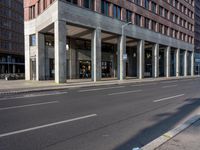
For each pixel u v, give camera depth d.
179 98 12.53
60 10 23.73
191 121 6.54
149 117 7.68
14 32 86.94
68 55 34.03
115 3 31.80
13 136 5.51
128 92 15.85
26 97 13.12
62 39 23.95
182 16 54.97
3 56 81.50
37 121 7.02
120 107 9.62
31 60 33.22
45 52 31.56
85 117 7.61
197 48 69.50
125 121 7.09
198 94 14.51
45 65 31.53
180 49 55.12
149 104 10.45
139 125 6.61
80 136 5.53
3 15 81.06
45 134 5.68
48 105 10.12
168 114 8.16
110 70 41.91
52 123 6.78
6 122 6.89
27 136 5.51
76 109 9.11
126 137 5.48
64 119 7.30
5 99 12.27
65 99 12.16
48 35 31.95
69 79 32.50
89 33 31.56
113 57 42.47
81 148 4.72
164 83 26.61
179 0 53.03
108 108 9.37
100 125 6.58
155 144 4.65
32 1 32.16
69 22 24.84
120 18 33.25
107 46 41.38
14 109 9.12
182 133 5.40
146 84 24.72
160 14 44.53
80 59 35.88
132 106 9.88
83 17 26.52
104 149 4.68
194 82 28.72
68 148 4.71
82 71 36.28
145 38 38.78
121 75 32.75
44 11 27.66
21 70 90.94
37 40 30.73
